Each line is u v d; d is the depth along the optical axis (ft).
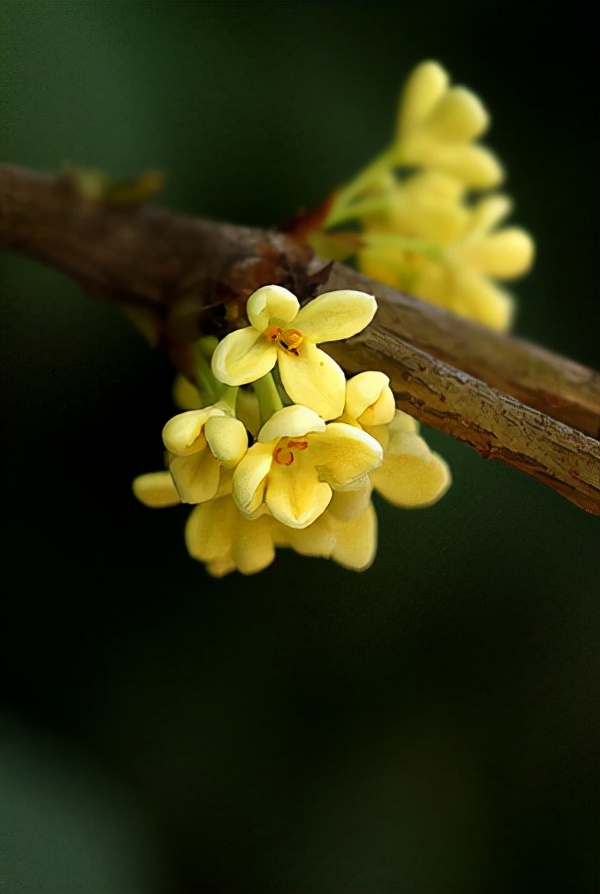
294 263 0.55
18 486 0.64
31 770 0.63
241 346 0.51
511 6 0.67
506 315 0.64
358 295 0.52
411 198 0.64
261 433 0.51
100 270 0.55
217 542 0.54
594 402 0.58
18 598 0.65
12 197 0.55
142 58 0.62
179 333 0.54
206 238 0.55
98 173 0.55
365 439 0.51
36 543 0.65
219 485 0.53
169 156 0.62
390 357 0.53
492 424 0.53
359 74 0.65
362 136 0.65
